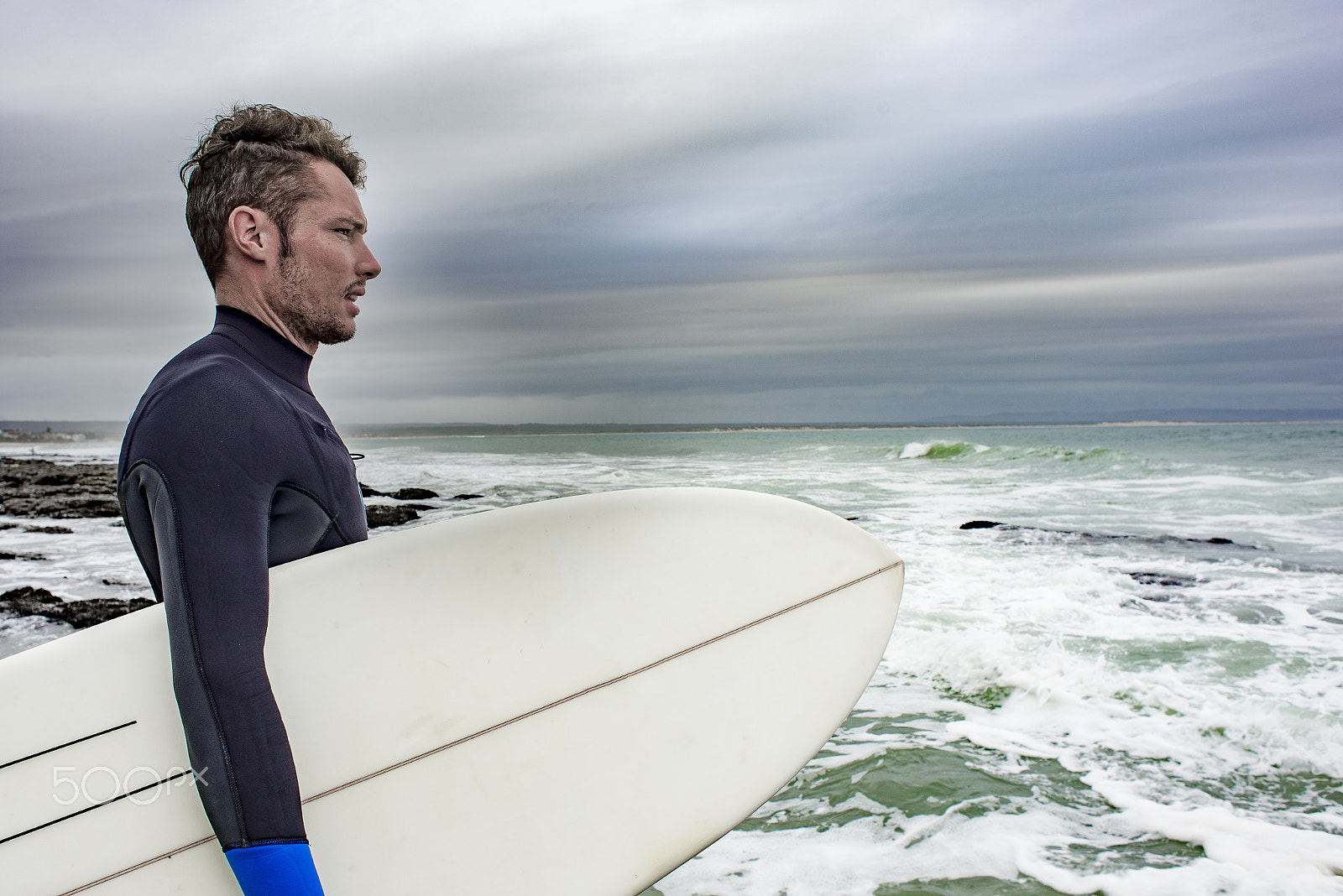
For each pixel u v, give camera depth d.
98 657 0.97
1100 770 2.77
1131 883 2.09
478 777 1.13
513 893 1.10
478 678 1.17
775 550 1.56
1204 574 5.77
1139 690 3.45
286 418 0.88
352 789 1.03
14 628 4.98
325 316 0.99
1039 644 4.07
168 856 0.94
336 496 0.99
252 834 0.70
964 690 3.56
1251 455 17.30
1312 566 6.01
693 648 1.41
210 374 0.80
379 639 1.09
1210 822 2.40
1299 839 2.30
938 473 15.34
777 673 1.48
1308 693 3.38
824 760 2.89
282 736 0.73
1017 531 7.84
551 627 1.27
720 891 2.10
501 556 1.26
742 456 22.98
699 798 1.32
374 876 1.02
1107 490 11.67
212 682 0.70
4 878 0.89
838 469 16.81
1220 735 3.01
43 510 11.02
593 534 1.37
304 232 0.96
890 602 1.66
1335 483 11.59
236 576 0.73
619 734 1.27
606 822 1.21
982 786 2.66
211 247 0.96
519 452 28.69
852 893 2.08
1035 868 2.17
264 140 0.95
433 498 12.38
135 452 0.77
